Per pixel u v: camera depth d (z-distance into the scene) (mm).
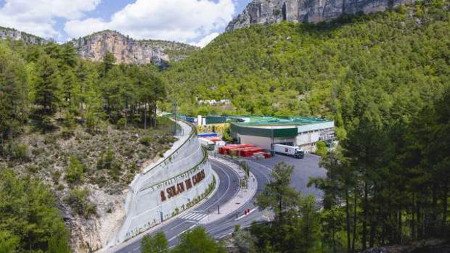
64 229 61250
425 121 47375
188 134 116625
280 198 48188
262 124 167750
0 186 56938
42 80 96812
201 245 46094
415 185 46656
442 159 43812
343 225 57719
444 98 45844
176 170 96750
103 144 95188
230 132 177125
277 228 48188
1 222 53438
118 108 115812
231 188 109062
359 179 49219
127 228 78562
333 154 52281
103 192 78938
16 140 87562
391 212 51594
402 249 46688
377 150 49594
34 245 57562
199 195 100500
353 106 185125
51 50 126688
